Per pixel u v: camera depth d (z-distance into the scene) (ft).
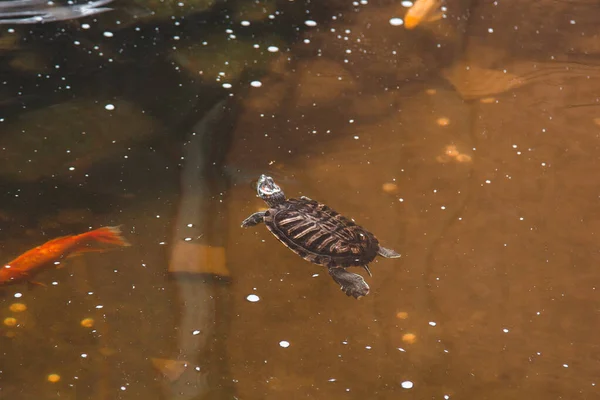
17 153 20.47
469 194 19.95
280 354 15.29
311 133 22.22
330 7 29.19
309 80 24.75
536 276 17.39
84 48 25.53
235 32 27.07
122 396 14.15
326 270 17.49
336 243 16.60
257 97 23.72
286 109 23.25
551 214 19.30
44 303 16.10
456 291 16.96
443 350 15.49
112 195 19.27
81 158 20.53
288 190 19.75
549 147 21.90
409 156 21.36
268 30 27.35
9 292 16.34
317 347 15.48
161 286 16.74
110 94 23.38
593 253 18.10
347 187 20.04
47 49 25.32
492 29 28.37
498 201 19.74
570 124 22.97
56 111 22.36
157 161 20.65
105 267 17.06
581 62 26.37
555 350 15.53
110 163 20.43
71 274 16.85
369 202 19.51
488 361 15.26
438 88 24.64
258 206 19.27
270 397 14.33
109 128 21.81
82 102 22.88
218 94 23.75
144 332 15.60
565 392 14.57
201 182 19.95
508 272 17.49
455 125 22.82
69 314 15.88
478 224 18.92
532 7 30.12
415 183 20.30
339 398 14.37
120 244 17.70
